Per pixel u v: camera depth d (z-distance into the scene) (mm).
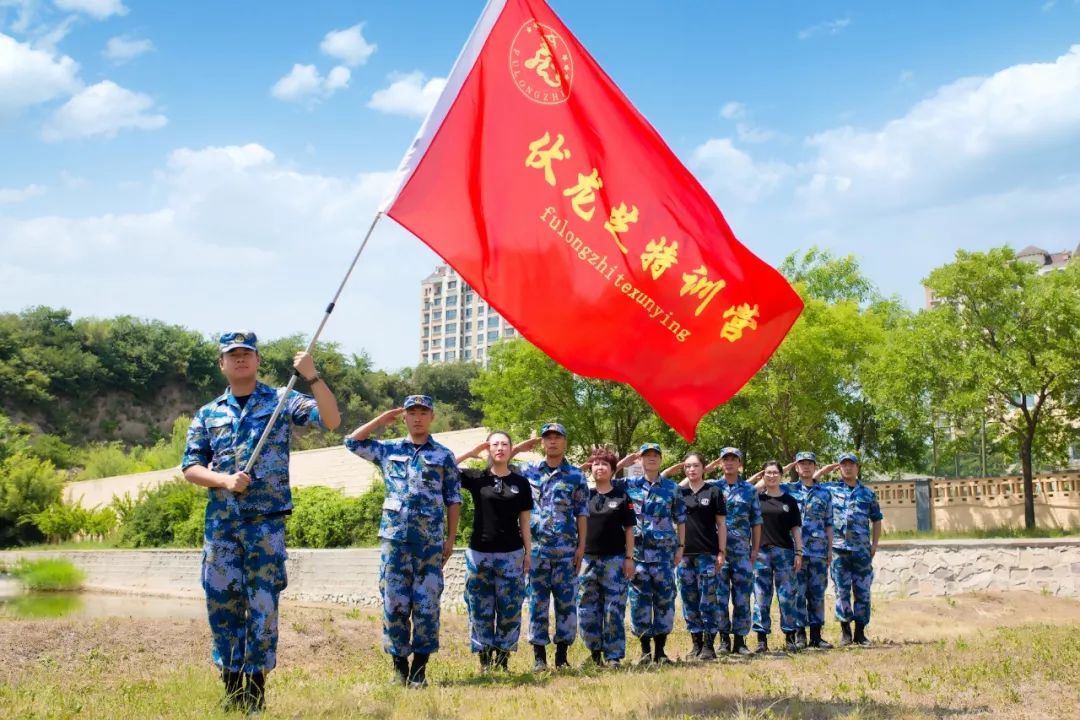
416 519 7895
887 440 33250
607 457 9875
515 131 7297
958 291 25766
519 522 9203
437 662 10117
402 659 7906
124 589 26328
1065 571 18625
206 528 5957
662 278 7289
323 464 34281
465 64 7309
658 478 10438
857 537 12266
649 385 7285
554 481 9734
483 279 7043
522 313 7117
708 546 10875
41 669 8570
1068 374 24328
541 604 9578
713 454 28672
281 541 5988
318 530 25688
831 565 12383
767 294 7336
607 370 7242
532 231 7188
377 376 98688
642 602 10188
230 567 5887
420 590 7875
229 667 5895
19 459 45062
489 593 9109
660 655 10250
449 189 7090
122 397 96938
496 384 29859
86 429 92688
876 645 11820
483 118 7266
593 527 9805
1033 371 24297
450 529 8266
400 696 6730
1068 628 12023
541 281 7160
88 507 46875
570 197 7277
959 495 27078
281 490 6000
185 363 100500
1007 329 25062
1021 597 18078
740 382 7348
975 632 12797
